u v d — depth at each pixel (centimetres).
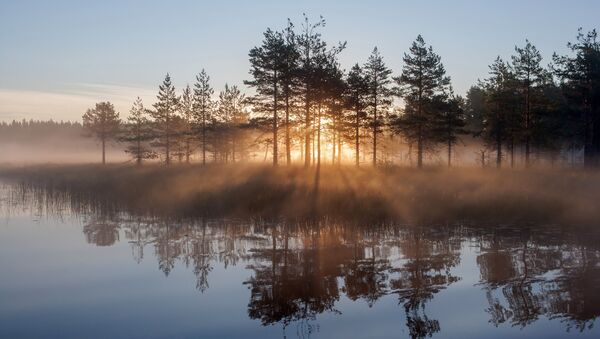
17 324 935
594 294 1021
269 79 4069
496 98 4278
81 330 898
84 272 1289
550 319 897
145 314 980
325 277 1212
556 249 1435
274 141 4141
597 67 3775
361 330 877
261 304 1027
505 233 1702
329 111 4238
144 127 6194
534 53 4053
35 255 1490
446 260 1348
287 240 1667
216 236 1758
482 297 1029
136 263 1377
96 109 7206
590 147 3878
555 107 4034
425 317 929
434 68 4200
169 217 2223
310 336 854
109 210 2497
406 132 4362
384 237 1688
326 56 3997
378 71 4356
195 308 1007
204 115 5431
